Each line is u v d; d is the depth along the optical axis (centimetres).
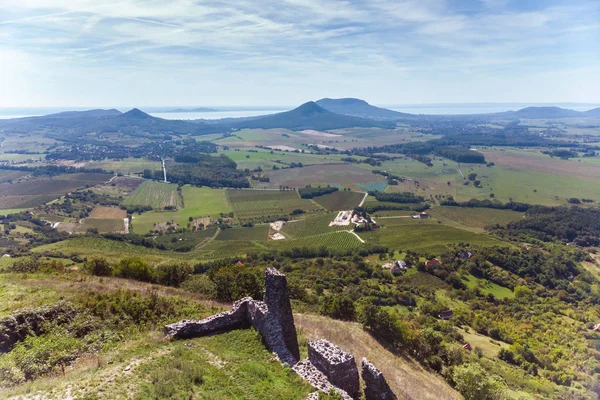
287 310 2775
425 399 3238
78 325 2895
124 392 1873
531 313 10394
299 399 2023
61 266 5691
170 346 2516
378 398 2289
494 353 7606
